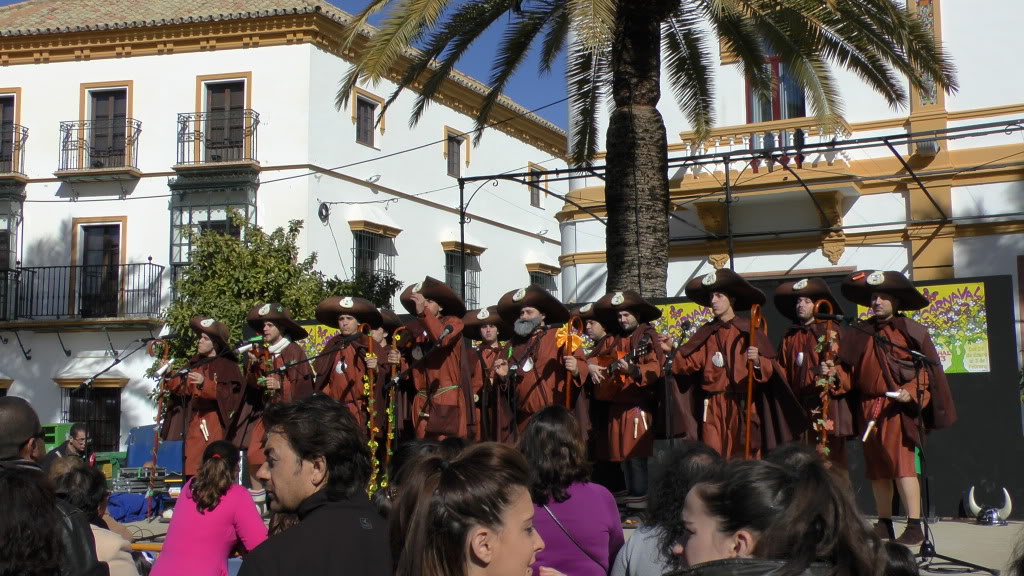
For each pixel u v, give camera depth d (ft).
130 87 79.82
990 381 34.32
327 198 78.59
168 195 78.59
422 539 9.53
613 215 40.19
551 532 14.99
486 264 98.89
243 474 38.99
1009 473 33.71
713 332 29.96
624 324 31.37
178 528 18.92
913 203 57.93
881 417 27.12
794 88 61.31
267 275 65.62
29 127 81.46
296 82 77.05
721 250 61.82
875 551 8.70
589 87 49.24
